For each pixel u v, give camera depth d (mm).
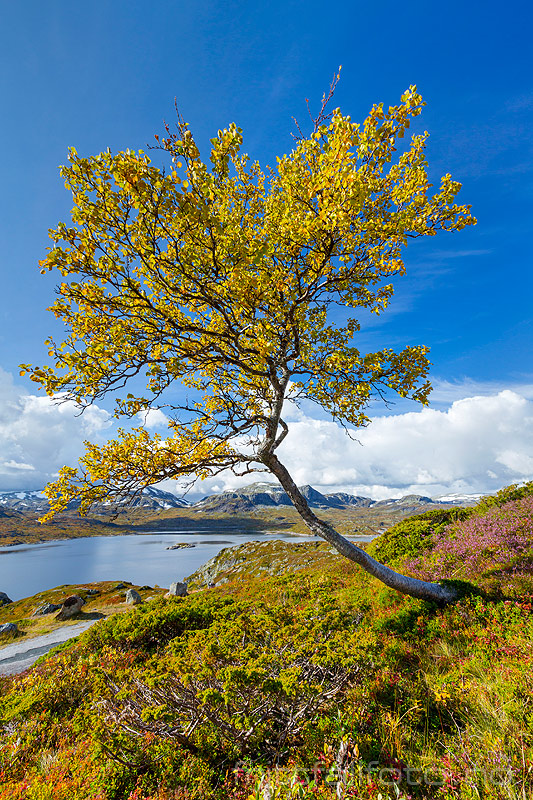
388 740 4562
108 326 7512
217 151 6102
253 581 25766
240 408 9617
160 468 8648
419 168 6695
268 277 6961
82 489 7988
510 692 4898
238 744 4922
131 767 4965
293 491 9453
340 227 6566
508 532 11836
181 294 7621
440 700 4992
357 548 9062
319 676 5840
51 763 5816
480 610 7973
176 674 6141
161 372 7793
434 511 19844
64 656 12836
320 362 9336
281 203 7637
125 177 5602
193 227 6406
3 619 45781
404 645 7613
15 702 8516
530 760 3572
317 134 6348
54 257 6277
